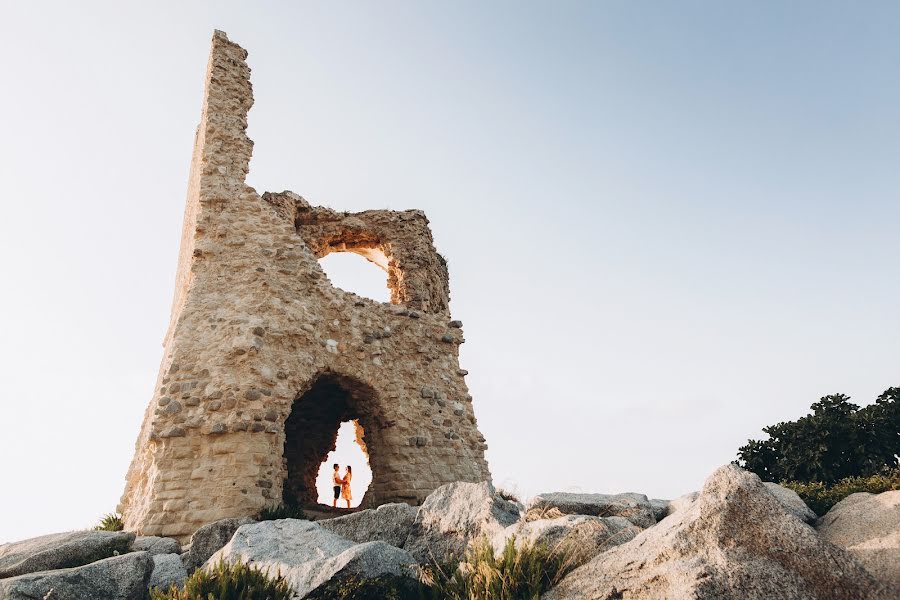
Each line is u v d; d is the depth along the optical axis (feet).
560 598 20.27
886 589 17.24
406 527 31.96
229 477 44.24
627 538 24.53
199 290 54.19
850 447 50.80
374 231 80.69
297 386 51.65
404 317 65.31
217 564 25.94
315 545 27.89
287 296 55.31
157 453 45.62
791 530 18.71
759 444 54.90
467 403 65.41
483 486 32.24
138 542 34.83
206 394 47.57
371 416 59.57
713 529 19.35
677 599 17.33
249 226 58.54
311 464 73.61
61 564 30.48
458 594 22.54
